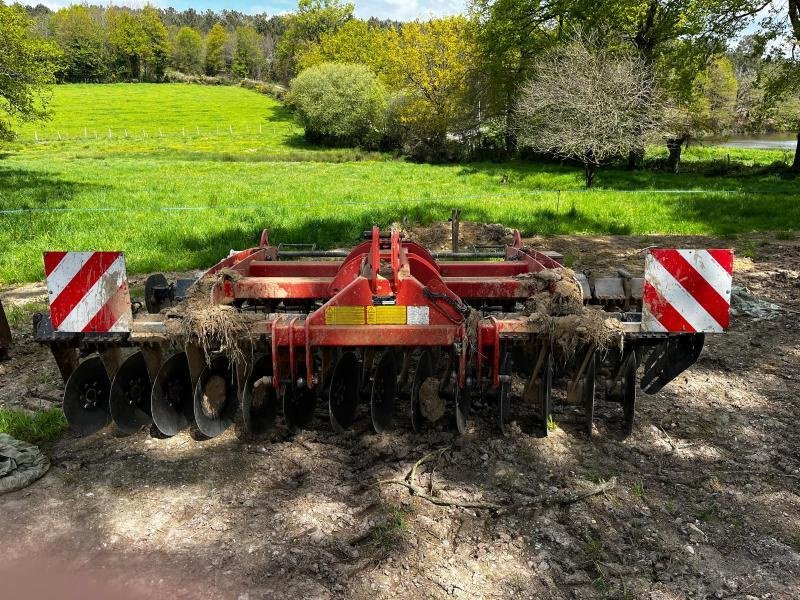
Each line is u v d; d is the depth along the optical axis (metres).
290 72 105.00
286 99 81.06
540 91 25.11
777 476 4.11
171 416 4.38
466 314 4.23
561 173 29.56
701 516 3.70
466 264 5.96
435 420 4.54
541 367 4.50
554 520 3.66
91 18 113.12
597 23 30.16
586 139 22.83
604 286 5.41
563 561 3.34
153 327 4.17
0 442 4.26
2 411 4.80
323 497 3.85
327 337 4.13
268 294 5.22
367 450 4.40
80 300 4.16
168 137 55.72
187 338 4.10
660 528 3.60
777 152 42.28
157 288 5.90
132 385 4.46
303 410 4.60
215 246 11.91
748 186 24.25
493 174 29.62
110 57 112.88
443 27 39.44
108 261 4.09
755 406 5.14
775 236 13.31
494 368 4.24
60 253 4.11
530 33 35.31
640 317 4.39
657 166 32.53
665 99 27.95
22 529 3.55
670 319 4.20
